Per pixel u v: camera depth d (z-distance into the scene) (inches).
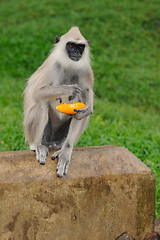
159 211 312.0
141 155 407.5
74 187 228.1
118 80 873.5
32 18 1168.2
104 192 235.5
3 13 1207.6
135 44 1057.5
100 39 1053.2
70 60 280.7
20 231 220.2
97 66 927.0
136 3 1269.7
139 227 248.5
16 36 1042.7
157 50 1045.2
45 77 276.5
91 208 234.5
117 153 250.2
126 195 240.7
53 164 235.5
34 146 282.5
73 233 233.5
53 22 1115.3
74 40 280.5
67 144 253.9
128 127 549.6
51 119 299.3
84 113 245.4
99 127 501.7
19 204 216.7
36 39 1024.2
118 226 243.0
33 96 282.2
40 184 219.5
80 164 237.6
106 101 767.7
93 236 238.7
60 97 264.7
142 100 807.1
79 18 1147.3
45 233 226.5
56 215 227.0
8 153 234.4
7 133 445.1
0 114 542.6
